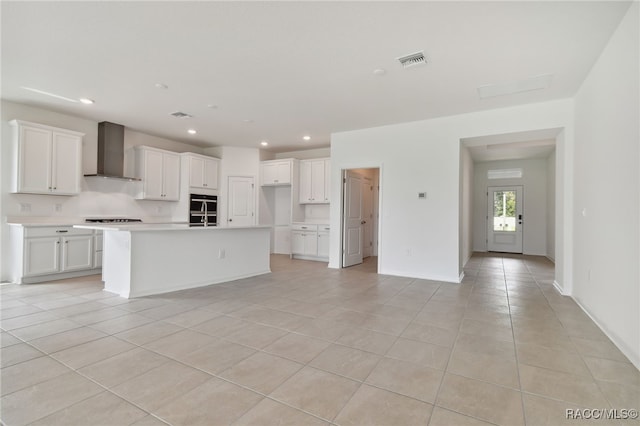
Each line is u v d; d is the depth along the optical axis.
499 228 8.91
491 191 8.98
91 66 3.38
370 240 7.89
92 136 5.39
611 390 1.88
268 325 2.92
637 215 2.23
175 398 1.77
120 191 5.84
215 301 3.70
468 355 2.33
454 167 4.86
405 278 5.10
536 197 8.45
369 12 2.43
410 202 5.22
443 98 4.15
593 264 3.17
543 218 8.35
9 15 2.49
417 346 2.49
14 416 1.59
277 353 2.35
